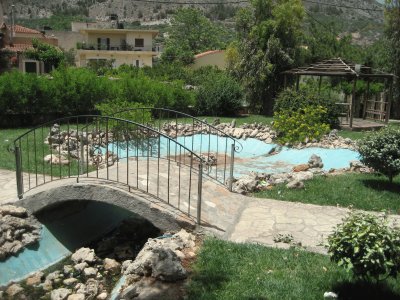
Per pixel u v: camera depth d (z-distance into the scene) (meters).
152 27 119.56
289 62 22.17
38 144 12.07
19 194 7.05
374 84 23.86
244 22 23.45
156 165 8.38
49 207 7.15
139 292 4.60
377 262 4.00
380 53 27.39
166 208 6.37
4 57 32.94
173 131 16.14
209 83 21.48
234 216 7.03
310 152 13.72
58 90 16.31
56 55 37.25
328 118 17.47
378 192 8.44
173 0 147.88
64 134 12.52
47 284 5.80
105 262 6.32
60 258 6.60
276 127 15.74
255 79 22.56
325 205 7.80
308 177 9.45
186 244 5.68
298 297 4.39
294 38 22.78
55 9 143.38
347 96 23.66
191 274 4.92
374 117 22.27
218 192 7.84
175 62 47.69
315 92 17.97
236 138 16.20
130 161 8.64
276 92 22.75
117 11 147.00
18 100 15.55
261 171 11.98
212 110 20.92
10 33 38.59
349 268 4.10
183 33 72.69
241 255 5.42
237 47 23.58
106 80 17.48
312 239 6.17
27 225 6.66
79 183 6.71
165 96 18.78
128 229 7.69
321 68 19.58
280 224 6.73
